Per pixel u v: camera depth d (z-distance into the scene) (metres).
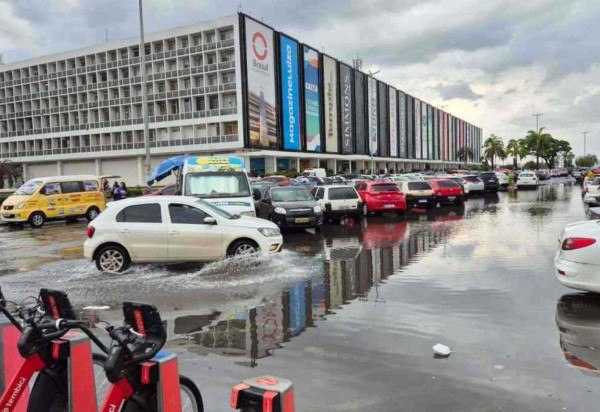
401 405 4.13
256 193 14.55
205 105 65.38
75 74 75.94
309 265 10.71
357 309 7.07
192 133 66.75
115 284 9.12
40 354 3.23
